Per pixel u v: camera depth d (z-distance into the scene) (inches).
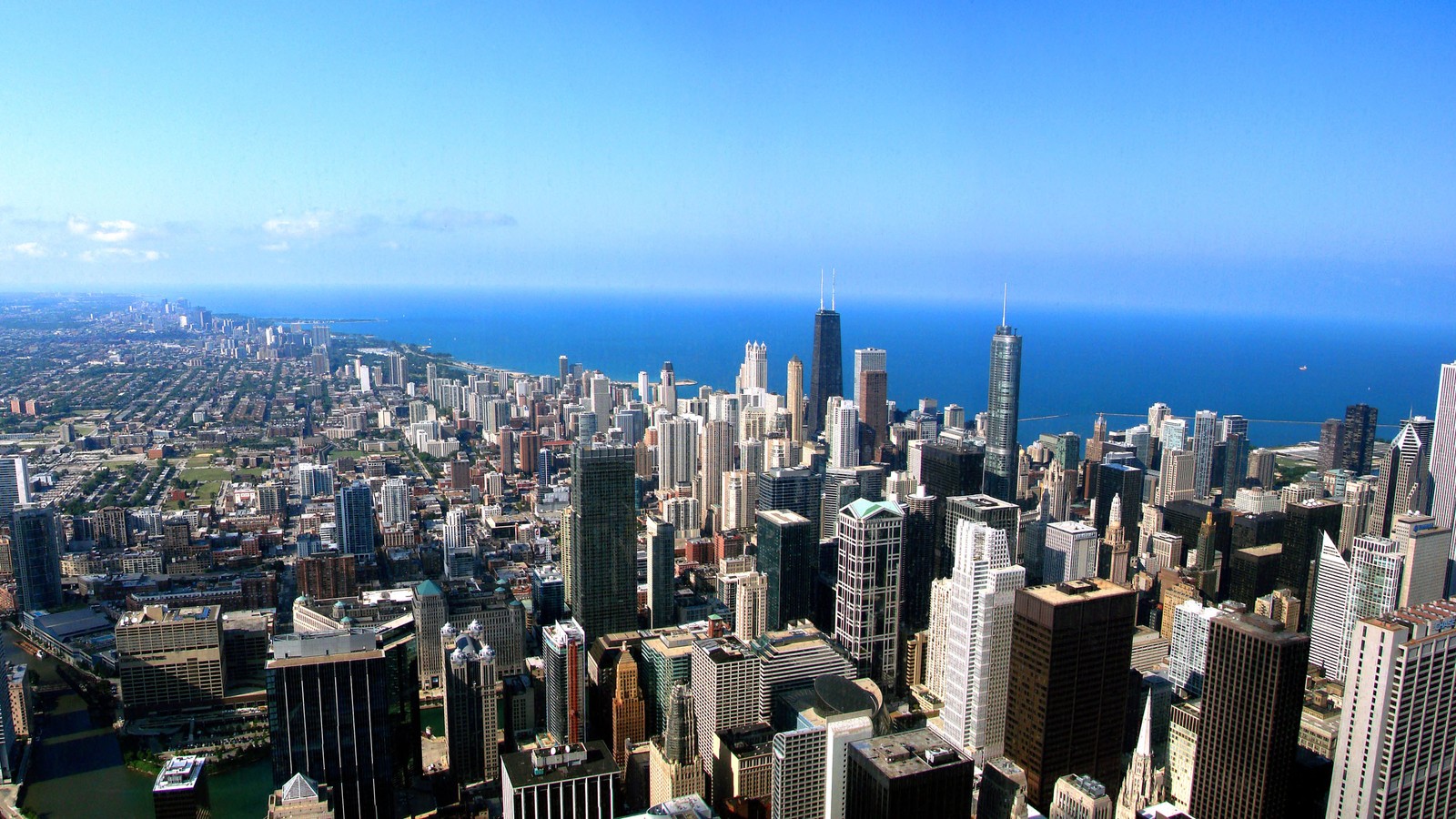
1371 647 7559.1
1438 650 7549.2
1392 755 7568.9
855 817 7268.7
